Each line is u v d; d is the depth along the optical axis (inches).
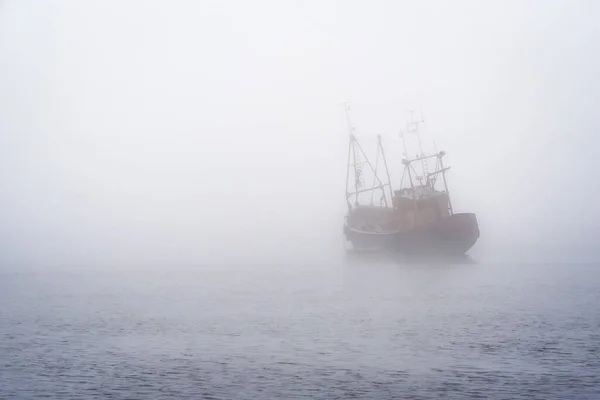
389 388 1563.7
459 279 5428.2
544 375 1673.2
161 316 3061.0
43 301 4040.4
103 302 3924.7
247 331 2491.4
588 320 2669.8
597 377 1646.2
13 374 1744.6
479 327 2502.5
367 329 2488.9
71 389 1585.9
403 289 4488.2
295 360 1895.9
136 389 1578.5
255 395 1514.5
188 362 1884.8
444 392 1524.4
